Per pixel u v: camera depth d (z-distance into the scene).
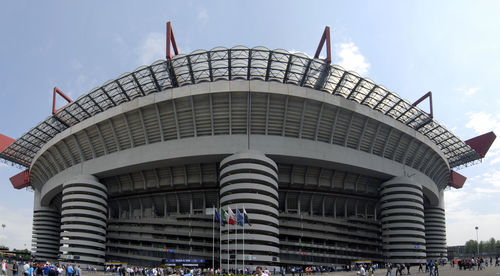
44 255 101.12
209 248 72.81
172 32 69.94
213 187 73.38
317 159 68.88
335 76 68.06
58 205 104.06
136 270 60.28
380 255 84.00
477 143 106.06
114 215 86.00
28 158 99.50
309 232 75.56
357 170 75.19
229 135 67.00
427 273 54.19
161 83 69.75
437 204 111.19
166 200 78.31
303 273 64.62
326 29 68.00
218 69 66.88
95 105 75.62
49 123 81.62
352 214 85.06
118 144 72.94
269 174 64.12
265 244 60.25
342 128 71.44
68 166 81.62
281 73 68.31
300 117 68.06
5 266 31.47
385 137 76.50
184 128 68.25
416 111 78.44
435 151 86.44
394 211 78.12
